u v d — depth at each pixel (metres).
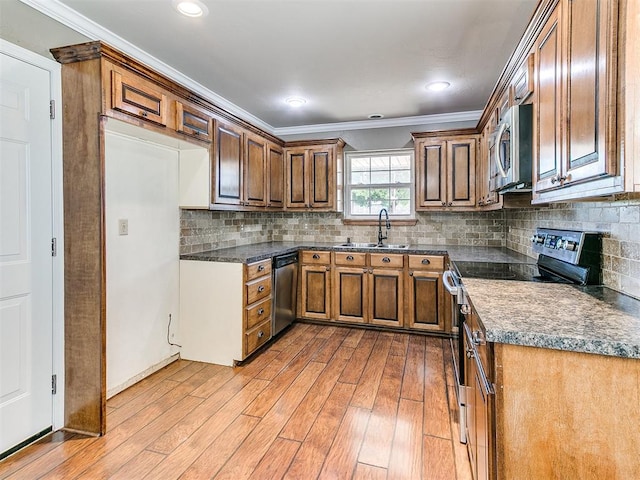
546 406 1.06
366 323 3.89
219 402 2.37
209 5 1.99
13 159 1.84
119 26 2.20
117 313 2.51
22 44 1.85
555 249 1.98
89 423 2.03
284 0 1.95
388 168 4.46
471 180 3.74
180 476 1.70
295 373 2.81
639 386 1.00
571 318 1.21
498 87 2.52
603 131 1.03
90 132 1.99
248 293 3.02
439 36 2.34
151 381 2.68
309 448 1.90
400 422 2.13
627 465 1.02
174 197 3.04
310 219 4.68
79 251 2.03
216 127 3.07
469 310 1.57
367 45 2.46
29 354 1.93
